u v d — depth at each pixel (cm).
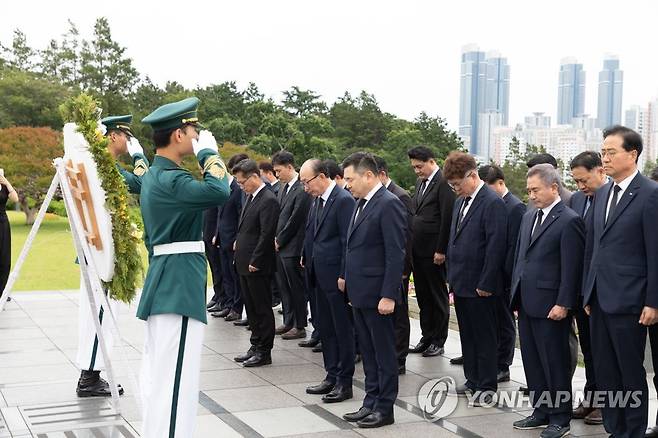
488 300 520
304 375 603
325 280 530
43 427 452
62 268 1416
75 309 882
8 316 834
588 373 491
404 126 3681
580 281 448
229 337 754
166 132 370
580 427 474
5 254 845
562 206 460
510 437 450
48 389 539
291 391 554
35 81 3359
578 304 471
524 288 463
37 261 1525
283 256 737
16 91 3294
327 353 548
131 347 695
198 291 364
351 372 533
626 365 416
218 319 857
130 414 480
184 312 357
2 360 629
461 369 632
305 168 548
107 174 423
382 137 3772
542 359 461
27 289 1137
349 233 485
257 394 543
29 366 608
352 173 480
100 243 431
